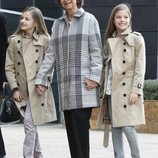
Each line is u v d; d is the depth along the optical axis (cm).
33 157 761
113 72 685
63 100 661
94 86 653
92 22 662
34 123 740
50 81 711
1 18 759
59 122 1922
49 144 1192
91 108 665
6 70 752
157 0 1947
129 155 989
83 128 650
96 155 988
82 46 654
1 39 757
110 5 1977
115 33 711
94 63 654
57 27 674
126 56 688
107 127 707
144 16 1959
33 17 750
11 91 746
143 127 1609
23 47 748
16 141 1239
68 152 1032
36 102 742
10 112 742
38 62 747
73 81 653
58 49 670
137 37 691
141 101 687
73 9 663
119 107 683
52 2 1961
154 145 1209
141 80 678
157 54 1942
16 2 1903
